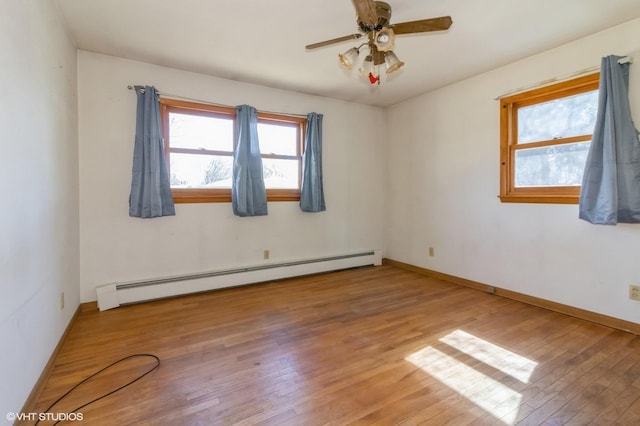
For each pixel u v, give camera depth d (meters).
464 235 3.67
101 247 2.96
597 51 2.55
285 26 2.45
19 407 1.42
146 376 1.83
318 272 4.16
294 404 1.58
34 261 1.63
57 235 2.10
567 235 2.76
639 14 2.29
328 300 3.16
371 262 4.63
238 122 3.52
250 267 3.68
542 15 2.30
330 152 4.31
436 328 2.49
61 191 2.22
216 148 3.53
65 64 2.38
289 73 3.38
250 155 3.57
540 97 2.96
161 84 3.18
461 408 1.56
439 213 3.98
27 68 1.59
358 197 4.59
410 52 2.89
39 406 1.56
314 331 2.44
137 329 2.47
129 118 3.04
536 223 2.98
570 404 1.58
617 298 2.47
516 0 2.12
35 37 1.72
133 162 3.01
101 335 2.36
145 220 3.15
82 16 2.29
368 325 2.56
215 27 2.46
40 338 1.71
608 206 2.36
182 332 2.42
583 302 2.67
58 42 2.19
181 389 1.70
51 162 1.98
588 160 2.48
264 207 3.65
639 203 2.29
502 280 3.29
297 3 2.15
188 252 3.38
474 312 2.83
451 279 3.85
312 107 4.13
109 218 2.98
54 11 2.10
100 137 2.92
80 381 1.77
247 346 2.20
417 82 3.69
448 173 3.85
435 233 4.04
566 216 2.76
